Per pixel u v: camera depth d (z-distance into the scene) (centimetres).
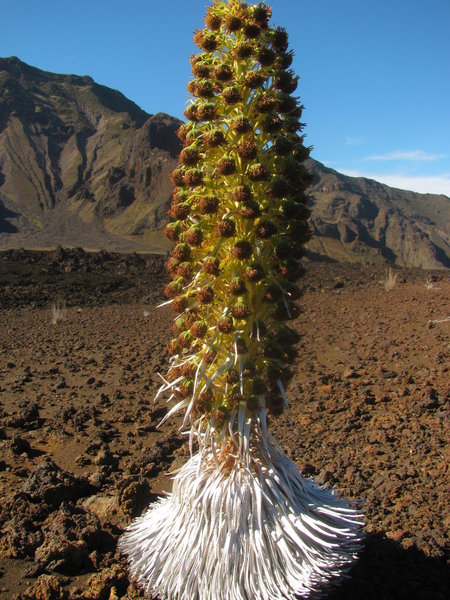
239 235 253
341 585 296
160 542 260
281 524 248
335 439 521
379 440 509
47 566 323
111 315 1395
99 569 326
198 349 267
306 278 1839
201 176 248
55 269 2069
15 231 14188
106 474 460
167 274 2183
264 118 244
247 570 240
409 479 429
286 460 266
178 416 610
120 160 16575
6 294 1666
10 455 495
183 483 266
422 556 329
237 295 241
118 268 2238
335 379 732
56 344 1020
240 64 253
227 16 246
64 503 385
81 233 14250
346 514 268
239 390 249
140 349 956
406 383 694
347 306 1330
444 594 296
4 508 383
